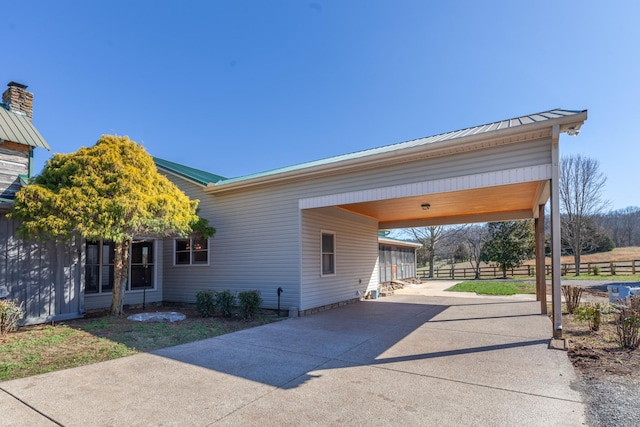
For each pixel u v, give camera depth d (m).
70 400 3.52
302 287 8.70
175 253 11.06
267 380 4.10
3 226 7.07
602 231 28.92
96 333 6.47
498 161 6.31
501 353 5.17
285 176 8.57
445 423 3.00
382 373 4.33
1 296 6.86
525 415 3.13
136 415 3.19
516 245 21.84
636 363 4.55
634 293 8.03
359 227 12.26
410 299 12.15
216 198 10.28
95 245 9.38
